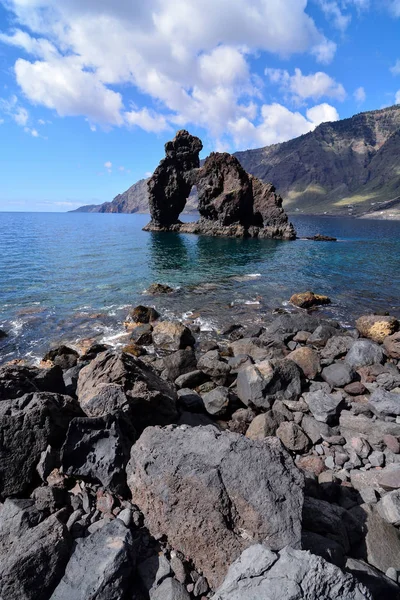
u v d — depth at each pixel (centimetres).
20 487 544
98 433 580
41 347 1666
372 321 1817
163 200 9806
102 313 2177
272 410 934
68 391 952
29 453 568
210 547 436
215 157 8625
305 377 1218
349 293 2753
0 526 473
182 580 417
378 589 409
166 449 522
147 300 2498
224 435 538
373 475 675
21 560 405
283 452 534
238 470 477
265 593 338
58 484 540
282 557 371
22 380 739
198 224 9125
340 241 7338
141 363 973
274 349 1534
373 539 498
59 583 399
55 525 462
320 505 534
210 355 1437
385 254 5075
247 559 380
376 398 958
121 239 7275
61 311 2202
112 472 542
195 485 467
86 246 5794
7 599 380
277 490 460
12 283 2891
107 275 3378
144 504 502
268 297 2614
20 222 14350
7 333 1814
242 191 8231
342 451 789
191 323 2031
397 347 1483
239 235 8150
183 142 9531
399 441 801
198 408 1002
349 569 429
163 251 5381
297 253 5231
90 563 407
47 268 3612
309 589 338
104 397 705
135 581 421
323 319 2006
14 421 579
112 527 457
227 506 451
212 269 3828
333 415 918
